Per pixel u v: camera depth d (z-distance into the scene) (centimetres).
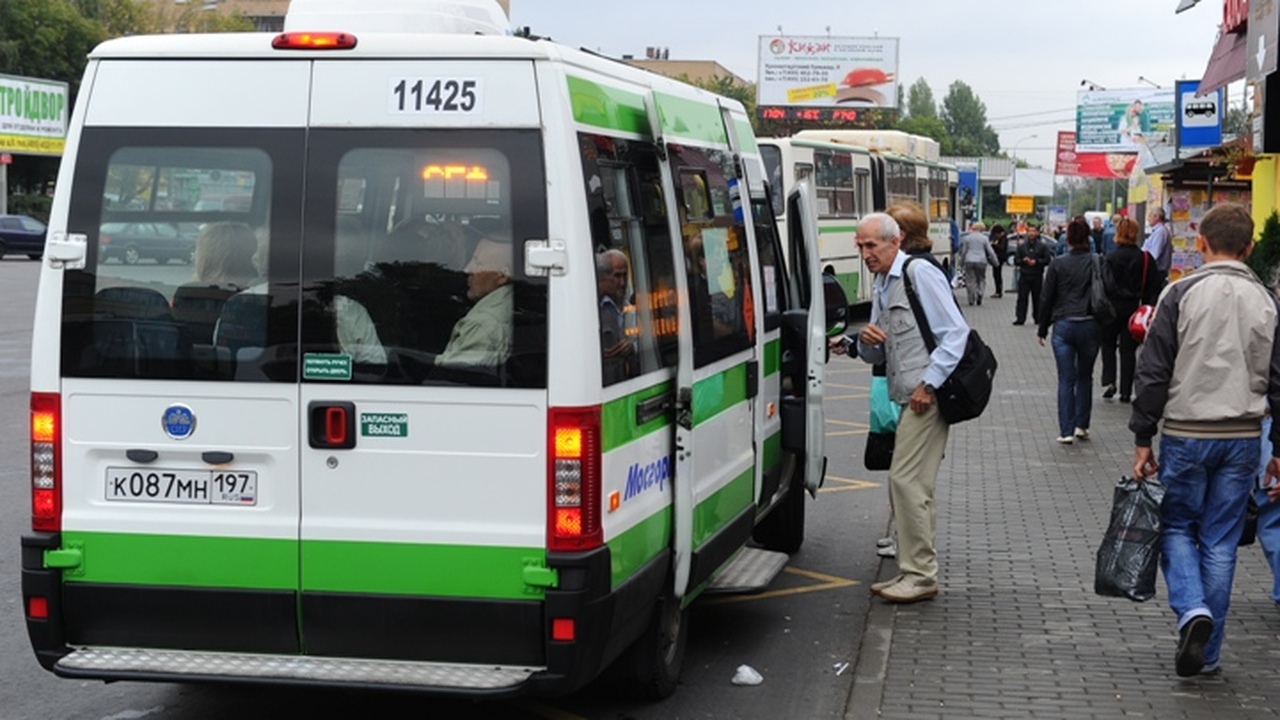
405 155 522
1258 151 1619
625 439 545
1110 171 7094
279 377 530
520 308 514
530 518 516
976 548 928
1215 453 624
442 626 525
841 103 8344
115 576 545
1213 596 641
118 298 540
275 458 532
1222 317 619
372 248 524
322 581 531
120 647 549
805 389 845
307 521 530
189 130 536
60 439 545
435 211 521
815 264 837
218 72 536
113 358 540
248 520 534
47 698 652
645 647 618
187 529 538
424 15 578
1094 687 649
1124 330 1650
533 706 641
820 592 844
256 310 531
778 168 2484
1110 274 1636
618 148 564
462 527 520
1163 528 646
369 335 524
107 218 541
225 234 533
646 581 569
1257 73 1574
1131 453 1315
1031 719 607
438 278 520
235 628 539
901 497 795
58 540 546
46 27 7062
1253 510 739
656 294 589
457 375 518
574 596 512
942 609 782
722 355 672
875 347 816
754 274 749
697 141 672
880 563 915
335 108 527
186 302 536
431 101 521
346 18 580
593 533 516
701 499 634
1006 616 768
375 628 530
